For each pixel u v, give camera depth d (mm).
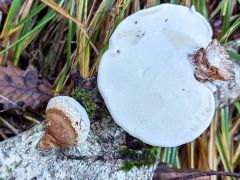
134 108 304
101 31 387
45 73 410
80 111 300
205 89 309
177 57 308
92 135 323
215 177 408
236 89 347
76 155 319
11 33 380
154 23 316
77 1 381
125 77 307
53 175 317
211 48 296
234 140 426
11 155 318
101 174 321
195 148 417
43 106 401
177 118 305
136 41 312
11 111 398
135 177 331
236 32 392
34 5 389
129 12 388
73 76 342
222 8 391
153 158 342
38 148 315
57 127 297
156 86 304
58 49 406
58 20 395
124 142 327
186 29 315
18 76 393
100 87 308
